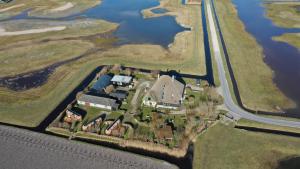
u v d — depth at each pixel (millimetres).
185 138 71750
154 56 118250
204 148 69688
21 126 77375
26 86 96875
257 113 82062
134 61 113938
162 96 84000
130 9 185500
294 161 65562
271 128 76250
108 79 96625
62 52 122812
